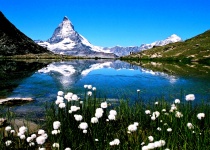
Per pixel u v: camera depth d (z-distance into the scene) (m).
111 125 14.19
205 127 14.10
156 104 19.27
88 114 15.16
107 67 87.31
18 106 23.64
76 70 69.50
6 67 74.69
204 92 33.03
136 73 60.12
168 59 150.12
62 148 11.36
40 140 9.76
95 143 12.23
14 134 14.02
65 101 22.66
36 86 37.06
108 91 32.78
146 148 9.66
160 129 13.09
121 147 11.79
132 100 26.50
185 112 15.35
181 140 12.41
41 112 21.25
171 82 42.53
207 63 111.31
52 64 101.12
